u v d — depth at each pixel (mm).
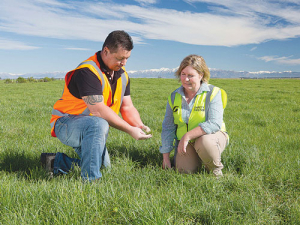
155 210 2150
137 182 2834
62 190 2377
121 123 2963
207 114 3215
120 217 2139
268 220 2211
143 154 3916
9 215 2092
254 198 2465
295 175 3098
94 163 2859
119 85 3270
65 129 2998
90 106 2943
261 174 3195
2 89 32344
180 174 3078
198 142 3092
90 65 2959
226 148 4117
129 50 2904
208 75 3281
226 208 2326
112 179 2891
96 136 2854
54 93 23250
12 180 2742
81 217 2100
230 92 23125
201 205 2359
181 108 3316
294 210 2334
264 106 12273
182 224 2066
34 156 3766
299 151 4422
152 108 11320
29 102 13109
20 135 5414
